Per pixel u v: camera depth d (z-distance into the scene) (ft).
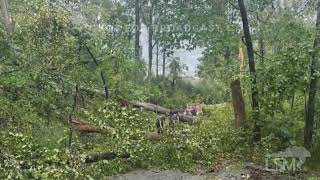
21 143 29.01
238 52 42.80
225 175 34.30
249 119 41.68
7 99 37.93
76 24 42.16
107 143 35.91
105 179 32.60
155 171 35.04
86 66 42.01
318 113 38.37
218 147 39.58
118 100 47.80
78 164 28.91
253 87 39.24
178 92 81.35
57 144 33.37
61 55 39.42
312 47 35.55
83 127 40.11
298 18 39.09
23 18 44.80
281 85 37.01
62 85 38.96
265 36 40.14
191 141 36.65
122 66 46.96
